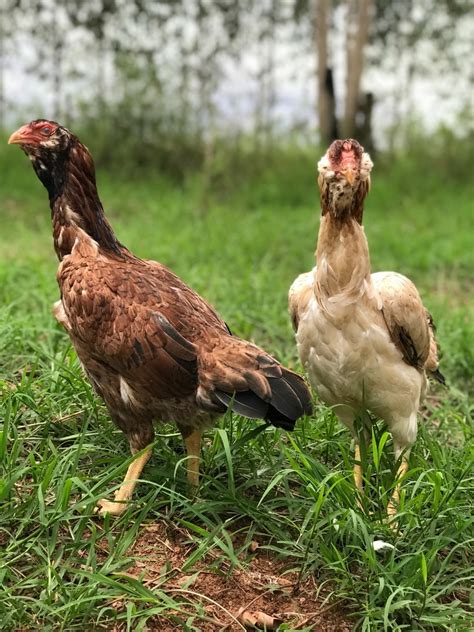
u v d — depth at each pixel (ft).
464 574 2.90
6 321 4.25
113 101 13.73
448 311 6.44
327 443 3.48
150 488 3.11
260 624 2.61
